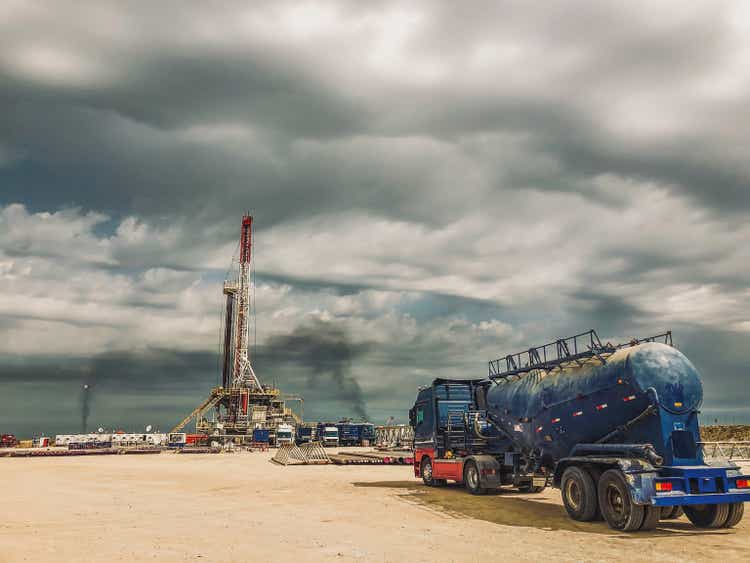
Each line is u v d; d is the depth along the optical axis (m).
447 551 11.62
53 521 15.88
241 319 144.88
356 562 10.61
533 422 19.30
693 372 15.26
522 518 16.23
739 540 12.94
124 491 24.30
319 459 45.22
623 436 15.76
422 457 26.53
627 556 11.16
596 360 16.98
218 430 119.06
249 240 147.88
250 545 12.21
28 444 109.56
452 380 26.03
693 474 14.08
